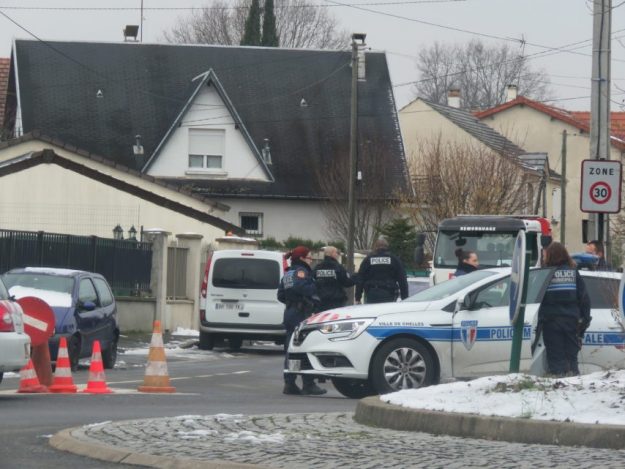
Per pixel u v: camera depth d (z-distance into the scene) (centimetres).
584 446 2086
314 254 9788
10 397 3359
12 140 8206
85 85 11738
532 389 2456
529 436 2147
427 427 2303
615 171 4462
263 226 11594
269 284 6166
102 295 4922
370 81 12362
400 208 11450
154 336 3666
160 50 12238
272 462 1941
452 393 2514
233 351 6328
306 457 1988
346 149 11812
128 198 8106
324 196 11581
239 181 11506
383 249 4203
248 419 2556
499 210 11219
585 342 3394
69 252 6425
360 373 3362
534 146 15138
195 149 11488
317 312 3825
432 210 11331
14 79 11881
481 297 3419
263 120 11931
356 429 2370
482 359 3372
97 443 2198
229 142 11506
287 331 3784
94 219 7988
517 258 2559
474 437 2217
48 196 7831
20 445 2289
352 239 8900
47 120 11388
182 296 7631
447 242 6469
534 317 3158
